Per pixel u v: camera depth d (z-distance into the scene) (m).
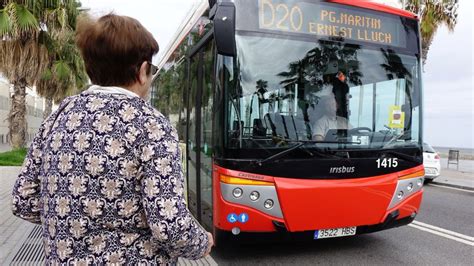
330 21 4.77
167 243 1.45
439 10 16.42
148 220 1.45
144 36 1.70
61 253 1.46
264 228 4.29
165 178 1.47
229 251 5.37
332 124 4.59
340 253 5.33
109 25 1.64
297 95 4.52
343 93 4.70
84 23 1.70
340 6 4.82
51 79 17.91
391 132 4.87
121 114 1.52
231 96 4.32
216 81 4.46
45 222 1.54
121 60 1.65
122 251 1.48
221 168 4.32
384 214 4.71
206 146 4.95
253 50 4.43
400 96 5.00
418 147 5.02
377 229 4.75
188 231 1.47
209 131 4.81
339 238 6.05
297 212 4.32
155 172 1.47
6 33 13.73
